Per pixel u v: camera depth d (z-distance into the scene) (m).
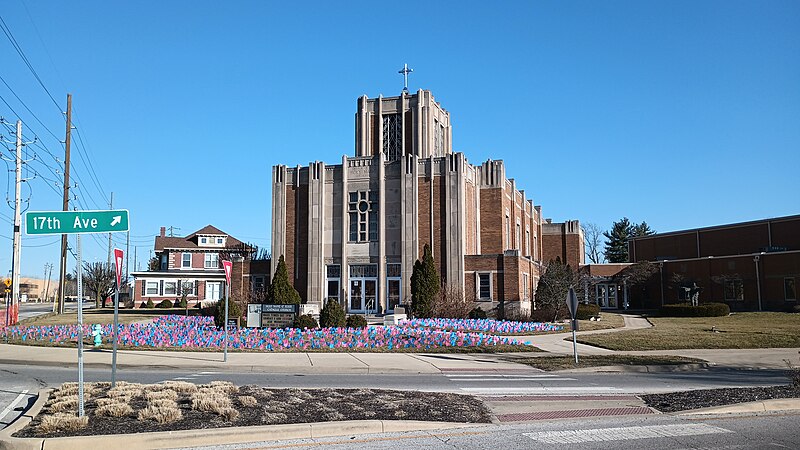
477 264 41.56
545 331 31.19
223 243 76.12
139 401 10.65
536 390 13.69
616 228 104.19
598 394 13.09
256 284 45.28
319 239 43.22
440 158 42.69
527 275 44.78
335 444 8.52
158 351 21.33
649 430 9.41
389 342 23.27
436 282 37.88
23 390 13.85
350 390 12.41
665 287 58.81
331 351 21.94
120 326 28.92
